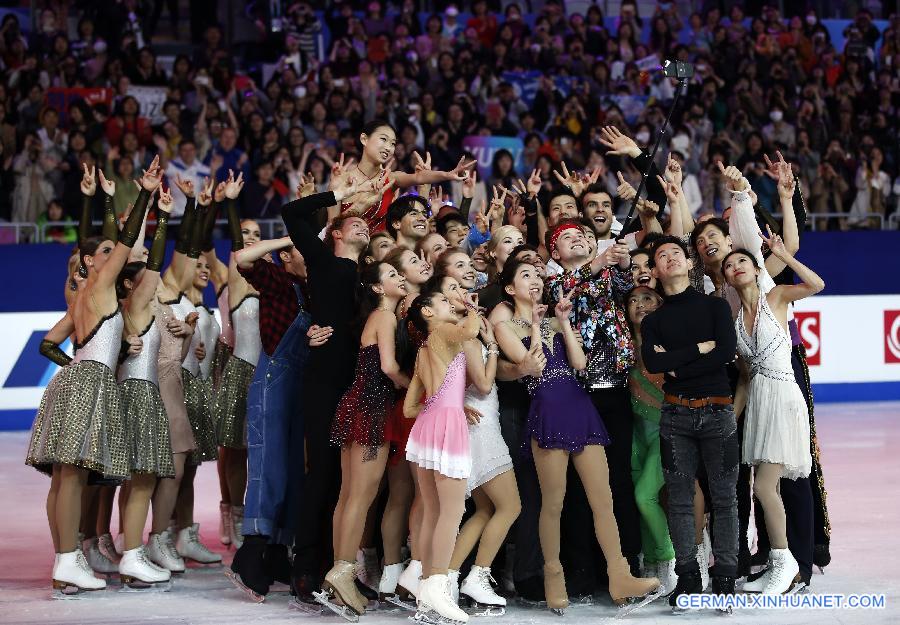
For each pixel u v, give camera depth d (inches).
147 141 1712.6
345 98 1820.9
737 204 781.3
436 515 710.5
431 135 1807.3
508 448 748.6
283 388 783.1
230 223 895.1
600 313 749.9
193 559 880.9
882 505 1021.2
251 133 1722.4
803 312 1646.2
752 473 797.2
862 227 1802.4
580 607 740.0
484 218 953.5
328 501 761.6
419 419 709.9
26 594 786.8
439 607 691.4
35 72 1802.4
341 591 708.0
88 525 845.2
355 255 788.6
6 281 1499.8
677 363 703.7
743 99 1942.7
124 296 802.8
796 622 690.2
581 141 1854.1
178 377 859.4
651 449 763.4
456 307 722.8
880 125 1951.3
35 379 1510.8
